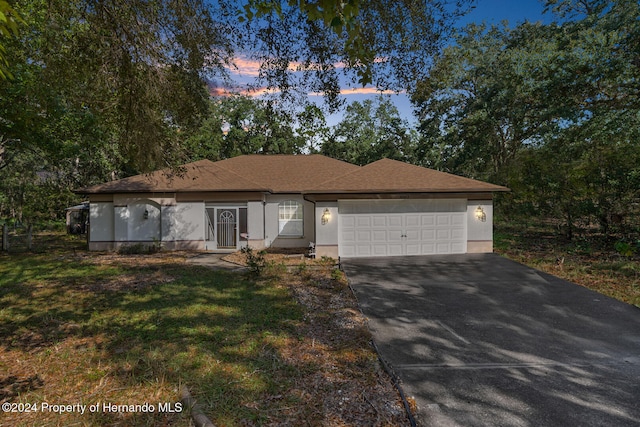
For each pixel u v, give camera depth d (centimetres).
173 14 651
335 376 505
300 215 1923
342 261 1406
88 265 1421
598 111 1712
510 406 439
